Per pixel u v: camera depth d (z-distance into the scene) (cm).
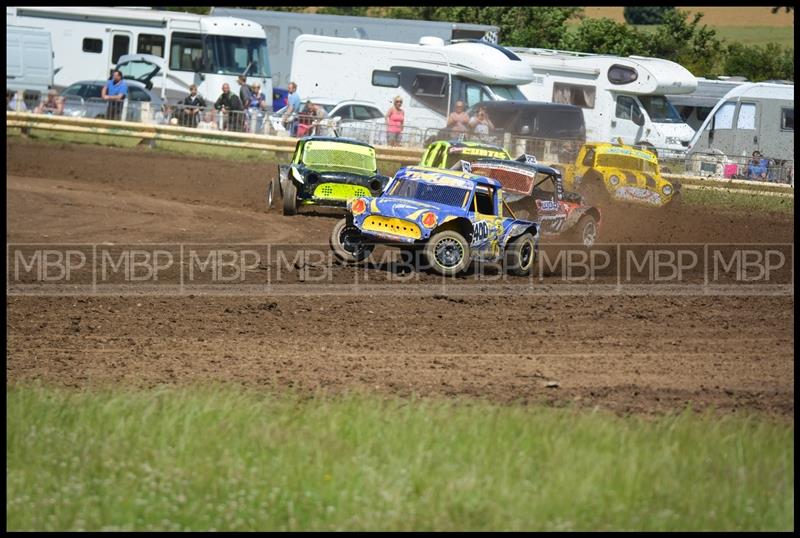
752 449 2559
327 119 10938
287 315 4409
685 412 2908
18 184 8369
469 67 11525
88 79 12556
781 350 4141
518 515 2141
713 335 4369
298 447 2447
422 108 11700
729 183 9844
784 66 19375
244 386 3234
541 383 3444
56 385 3183
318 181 7138
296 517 2130
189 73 12331
